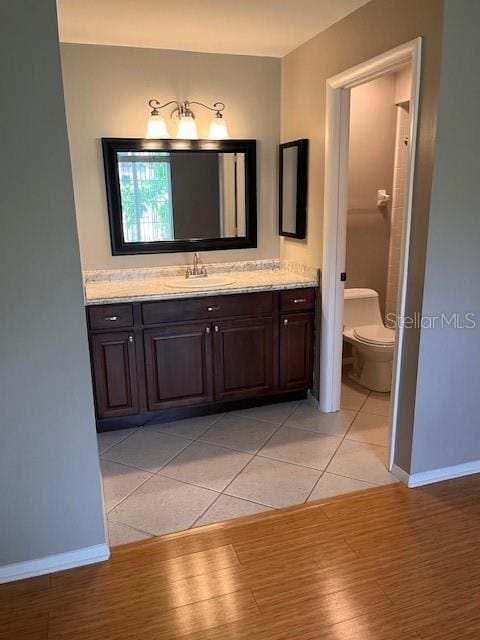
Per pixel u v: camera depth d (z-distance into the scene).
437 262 2.19
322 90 2.90
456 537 2.10
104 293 2.92
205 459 2.75
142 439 3.00
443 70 1.97
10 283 1.68
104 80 3.06
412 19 2.11
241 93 3.35
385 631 1.65
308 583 1.86
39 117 1.59
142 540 2.11
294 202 3.35
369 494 2.40
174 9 2.47
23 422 1.80
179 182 3.32
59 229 1.69
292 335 3.27
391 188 3.97
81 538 1.97
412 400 2.37
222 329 3.10
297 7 2.47
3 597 1.83
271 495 2.41
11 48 1.52
